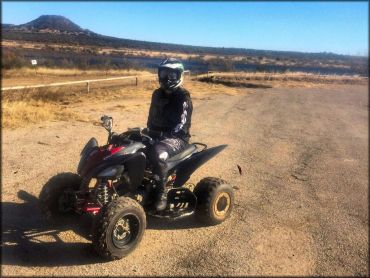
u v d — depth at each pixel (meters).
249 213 6.26
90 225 5.41
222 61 62.56
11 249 4.70
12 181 6.71
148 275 4.42
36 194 6.28
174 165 5.18
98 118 12.52
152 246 5.04
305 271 4.76
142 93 19.67
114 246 4.49
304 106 20.31
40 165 7.58
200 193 5.56
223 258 4.88
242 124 13.75
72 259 4.61
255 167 8.75
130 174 4.79
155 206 5.12
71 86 21.61
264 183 7.74
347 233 5.83
